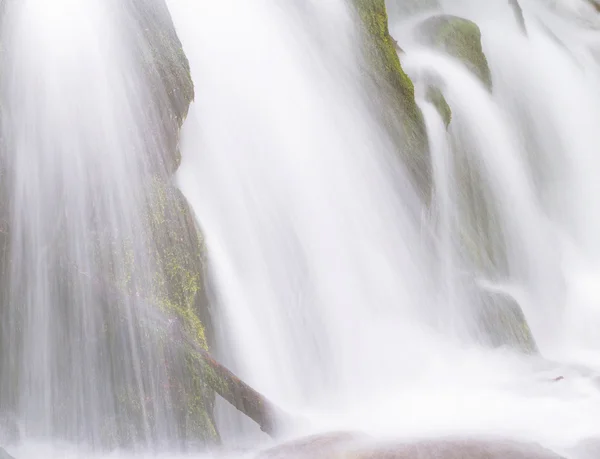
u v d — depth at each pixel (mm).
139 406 9336
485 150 17938
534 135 21281
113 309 9539
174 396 9375
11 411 9453
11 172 9719
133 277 9758
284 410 10273
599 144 22406
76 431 9336
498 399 11141
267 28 13711
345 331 12367
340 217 13172
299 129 13328
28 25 10211
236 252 11570
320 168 13305
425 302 13953
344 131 13945
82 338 9500
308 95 13750
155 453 9219
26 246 9672
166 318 9641
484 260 16250
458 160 17078
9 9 10062
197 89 12391
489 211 17281
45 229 9750
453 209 16359
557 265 17969
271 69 13414
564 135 21828
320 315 12180
